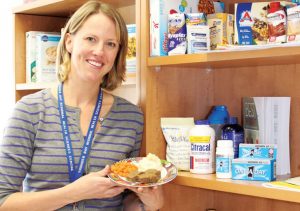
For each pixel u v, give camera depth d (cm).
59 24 240
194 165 154
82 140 154
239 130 159
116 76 167
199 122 156
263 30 148
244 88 178
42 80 218
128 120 161
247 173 140
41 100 156
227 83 183
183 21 153
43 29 235
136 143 163
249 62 153
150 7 160
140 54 163
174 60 151
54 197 143
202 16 152
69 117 155
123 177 140
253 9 150
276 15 142
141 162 146
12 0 288
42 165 150
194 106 180
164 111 168
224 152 145
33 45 223
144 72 162
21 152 149
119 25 154
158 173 141
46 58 219
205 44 153
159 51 157
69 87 159
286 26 140
